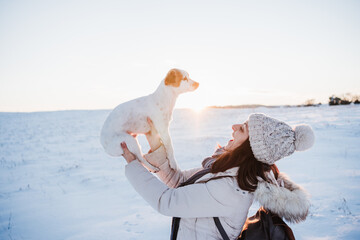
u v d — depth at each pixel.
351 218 3.33
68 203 5.18
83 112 51.00
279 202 1.24
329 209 3.67
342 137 10.34
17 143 15.73
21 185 6.70
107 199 5.29
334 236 2.93
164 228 3.75
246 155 1.33
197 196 1.28
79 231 3.88
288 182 1.45
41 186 6.52
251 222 1.42
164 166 1.96
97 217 4.38
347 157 7.03
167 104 2.62
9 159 10.56
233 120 24.66
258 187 1.29
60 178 7.26
